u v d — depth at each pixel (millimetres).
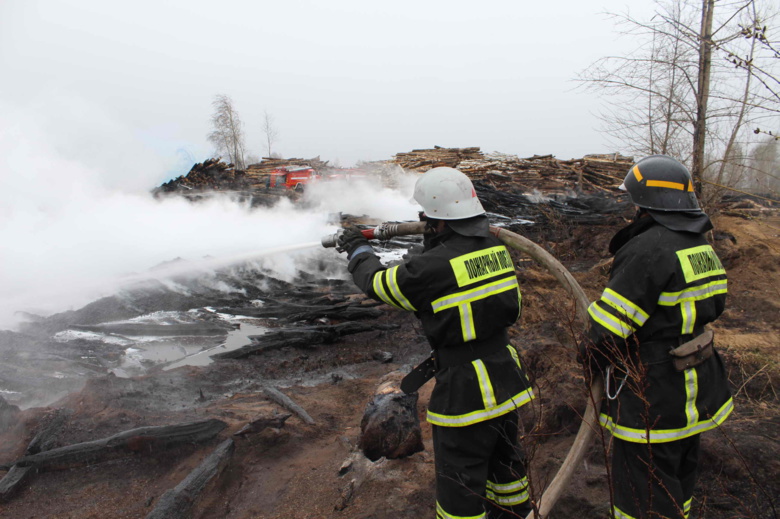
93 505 3150
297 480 3436
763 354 4262
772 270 6766
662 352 2045
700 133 7762
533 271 7805
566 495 2855
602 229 9914
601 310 2055
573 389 3701
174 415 4152
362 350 6438
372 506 3045
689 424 2051
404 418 3484
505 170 14445
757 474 2807
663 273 1977
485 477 2316
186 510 3000
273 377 5566
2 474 3383
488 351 2291
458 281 2193
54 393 4820
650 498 1950
